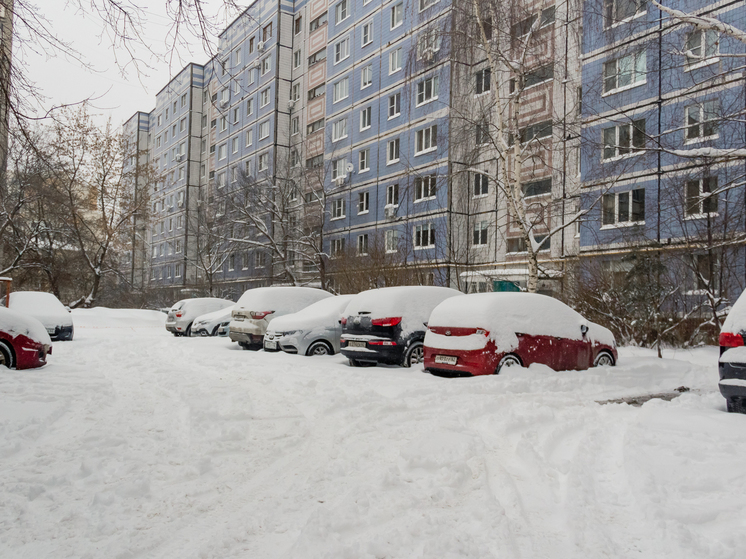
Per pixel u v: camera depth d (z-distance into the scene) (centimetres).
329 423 601
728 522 329
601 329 1013
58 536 320
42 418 591
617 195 2038
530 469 437
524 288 2264
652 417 598
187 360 1176
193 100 6031
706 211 1416
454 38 1523
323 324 1272
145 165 3512
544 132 2272
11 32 563
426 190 2908
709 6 1819
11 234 2909
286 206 3534
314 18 4247
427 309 1086
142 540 313
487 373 856
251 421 611
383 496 373
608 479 412
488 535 312
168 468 443
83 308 3216
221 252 4119
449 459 450
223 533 320
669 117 1862
